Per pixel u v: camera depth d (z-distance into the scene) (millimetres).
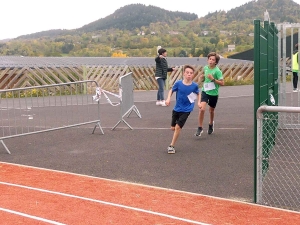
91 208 5809
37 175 7469
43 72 21406
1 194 6422
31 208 5824
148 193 6418
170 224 5250
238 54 34375
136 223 5285
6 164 8258
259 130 5852
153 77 25172
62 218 5461
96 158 8602
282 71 11484
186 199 6141
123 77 11641
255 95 6008
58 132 11336
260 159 5906
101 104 17250
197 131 10289
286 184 6660
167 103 8969
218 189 6598
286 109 5605
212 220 5371
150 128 11523
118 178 7258
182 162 8164
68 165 8125
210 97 10195
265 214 5555
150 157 8578
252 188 6609
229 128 11188
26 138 10672
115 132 11141
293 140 9273
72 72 22266
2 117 14023
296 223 5250
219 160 8227
